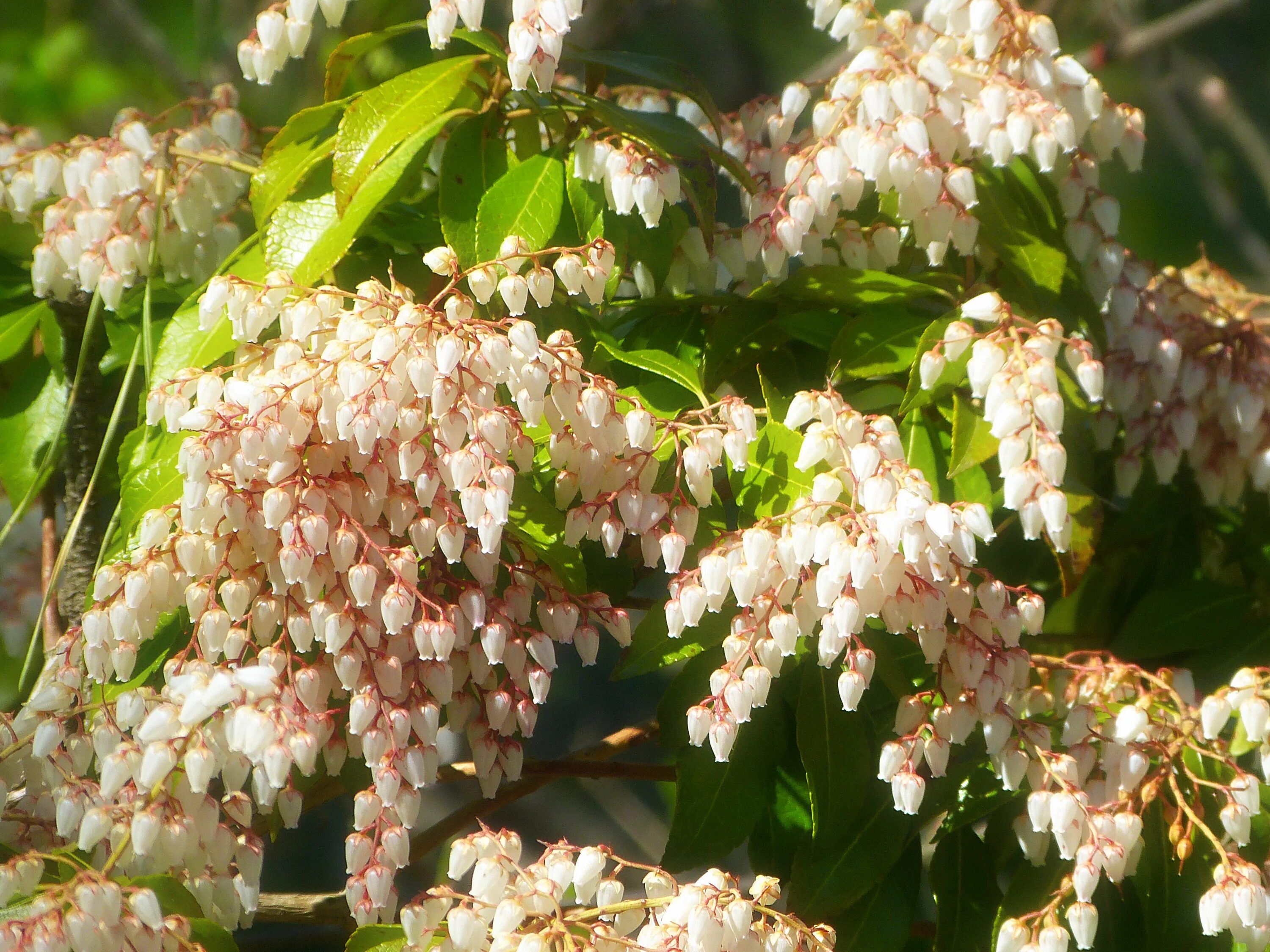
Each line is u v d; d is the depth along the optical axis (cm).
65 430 204
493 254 200
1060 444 199
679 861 201
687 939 195
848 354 202
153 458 199
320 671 197
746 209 205
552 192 201
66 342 204
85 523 204
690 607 198
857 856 201
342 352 196
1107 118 203
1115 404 204
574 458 198
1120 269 203
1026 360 199
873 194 205
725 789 201
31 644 201
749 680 198
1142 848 200
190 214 202
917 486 197
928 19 203
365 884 196
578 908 198
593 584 203
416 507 197
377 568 197
